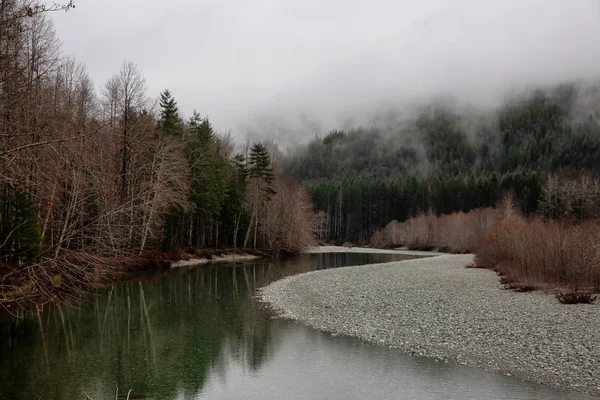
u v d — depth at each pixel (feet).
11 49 36.45
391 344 50.44
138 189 106.93
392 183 414.21
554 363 41.09
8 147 34.45
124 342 53.21
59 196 64.44
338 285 95.96
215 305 76.18
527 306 65.46
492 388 36.50
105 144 82.38
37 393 37.52
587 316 56.90
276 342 52.65
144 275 114.62
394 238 331.57
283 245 208.54
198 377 41.55
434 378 39.29
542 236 96.58
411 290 85.40
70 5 28.94
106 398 36.60
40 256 39.04
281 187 214.48
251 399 36.19
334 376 40.78
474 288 86.43
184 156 147.95
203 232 178.81
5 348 50.29
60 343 52.54
